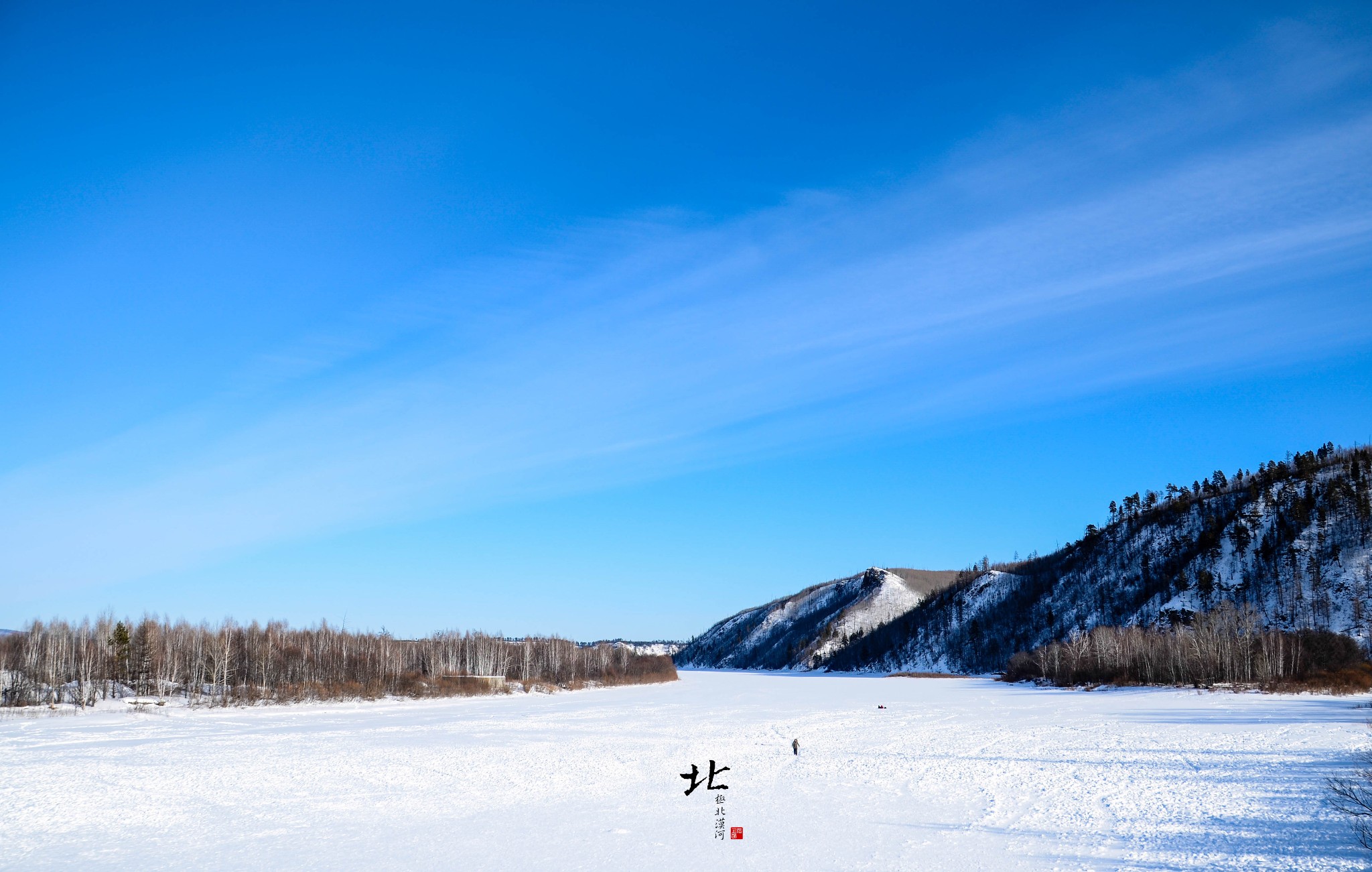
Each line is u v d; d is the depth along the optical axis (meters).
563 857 28.22
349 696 114.81
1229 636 114.44
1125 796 36.78
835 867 26.77
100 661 106.88
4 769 47.97
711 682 192.25
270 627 143.25
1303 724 62.28
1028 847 28.62
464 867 27.05
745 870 26.50
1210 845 27.75
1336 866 24.73
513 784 42.56
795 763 49.47
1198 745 51.91
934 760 49.56
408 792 40.50
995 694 118.56
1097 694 106.56
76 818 34.47
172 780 43.78
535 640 193.38
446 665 155.50
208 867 27.16
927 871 26.02
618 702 114.25
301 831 32.16
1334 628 132.88
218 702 102.06
